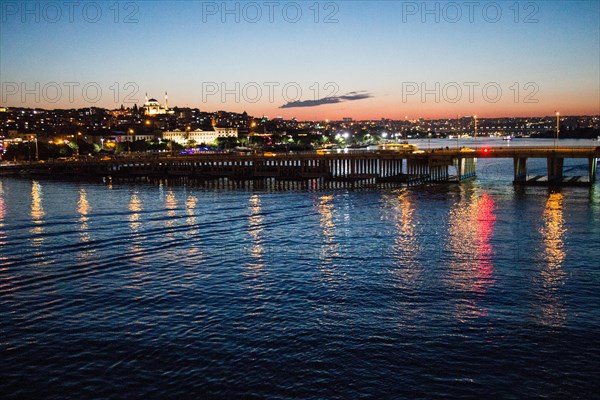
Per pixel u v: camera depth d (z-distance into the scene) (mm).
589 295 31844
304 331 26734
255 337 26125
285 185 102500
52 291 33688
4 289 34188
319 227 54625
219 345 25281
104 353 24672
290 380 21984
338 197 81000
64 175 139500
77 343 25781
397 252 43000
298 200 77562
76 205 74062
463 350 24547
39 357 24391
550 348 24719
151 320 28547
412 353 24250
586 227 52688
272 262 40219
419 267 38281
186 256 42375
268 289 33562
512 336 26031
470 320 28016
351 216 61750
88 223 57656
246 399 20672
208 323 27984
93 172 139250
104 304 31156
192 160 128500
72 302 31594
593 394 20922
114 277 36656
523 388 21344
